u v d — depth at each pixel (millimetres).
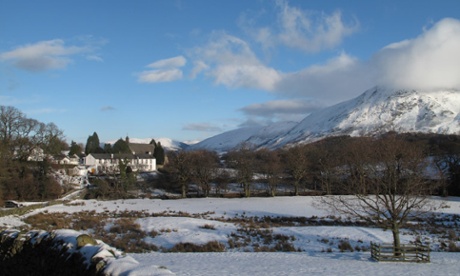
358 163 40750
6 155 73062
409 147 57125
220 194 86500
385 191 30688
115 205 67188
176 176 88875
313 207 62125
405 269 23312
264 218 51688
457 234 40375
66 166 103500
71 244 12445
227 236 36594
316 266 23969
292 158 87375
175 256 27438
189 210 61062
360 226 44938
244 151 96188
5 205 60406
